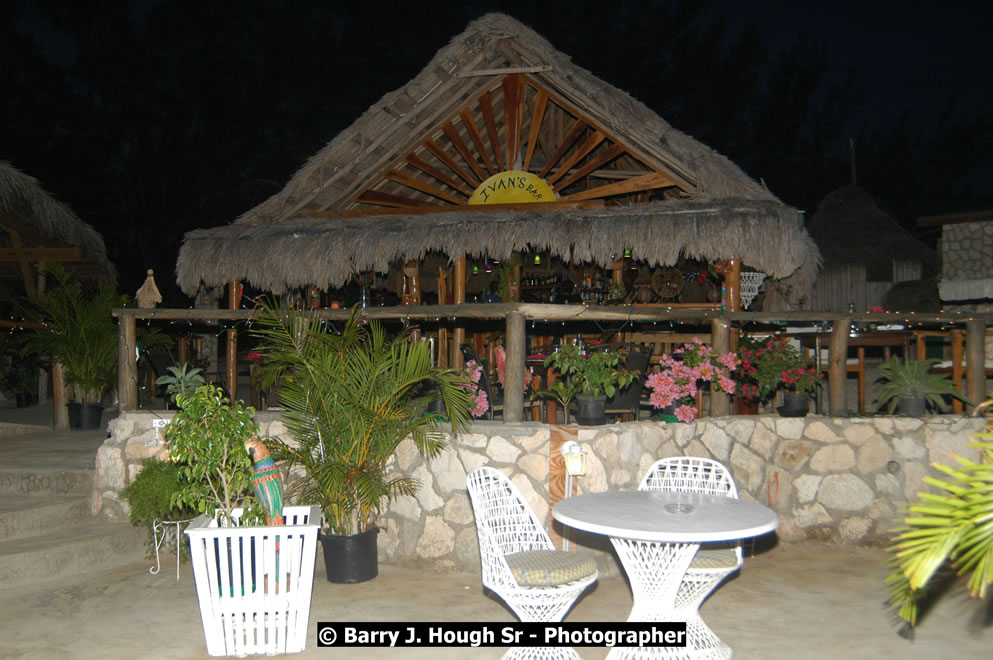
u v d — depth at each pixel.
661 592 4.68
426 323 10.28
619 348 7.89
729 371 7.49
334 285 9.41
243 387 14.21
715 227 7.97
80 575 6.69
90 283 13.48
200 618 5.71
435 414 6.72
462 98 10.30
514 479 6.66
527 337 10.88
